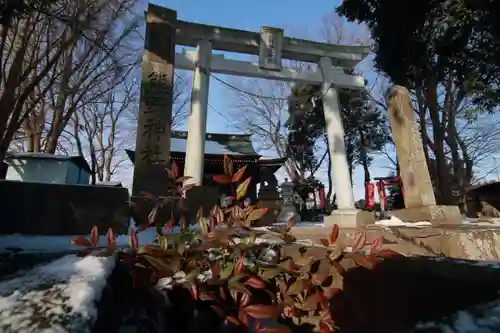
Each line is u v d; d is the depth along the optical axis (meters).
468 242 4.36
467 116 14.20
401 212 7.52
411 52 11.71
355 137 22.28
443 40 10.40
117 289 2.23
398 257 2.84
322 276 2.84
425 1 10.24
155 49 7.84
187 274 2.35
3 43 8.72
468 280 2.28
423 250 4.61
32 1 5.39
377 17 12.06
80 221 3.25
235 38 9.43
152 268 2.28
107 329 1.69
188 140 8.46
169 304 2.39
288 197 12.88
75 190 3.29
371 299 2.95
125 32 12.17
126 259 2.28
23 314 1.33
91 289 1.59
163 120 7.44
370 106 20.81
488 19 8.78
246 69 9.70
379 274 2.94
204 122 8.59
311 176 24.17
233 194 3.11
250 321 2.77
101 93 15.34
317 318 2.90
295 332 2.86
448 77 14.40
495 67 10.82
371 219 7.41
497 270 2.14
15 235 2.94
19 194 3.04
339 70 10.70
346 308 3.07
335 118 10.15
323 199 18.50
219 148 19.39
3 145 9.00
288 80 10.34
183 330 2.41
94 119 20.80
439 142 13.85
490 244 4.51
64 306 1.41
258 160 16.77
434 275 2.51
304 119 22.59
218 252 2.64
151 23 8.00
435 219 6.59
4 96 8.58
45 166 10.32
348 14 13.33
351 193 9.39
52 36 10.83
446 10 9.62
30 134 14.09
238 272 2.41
